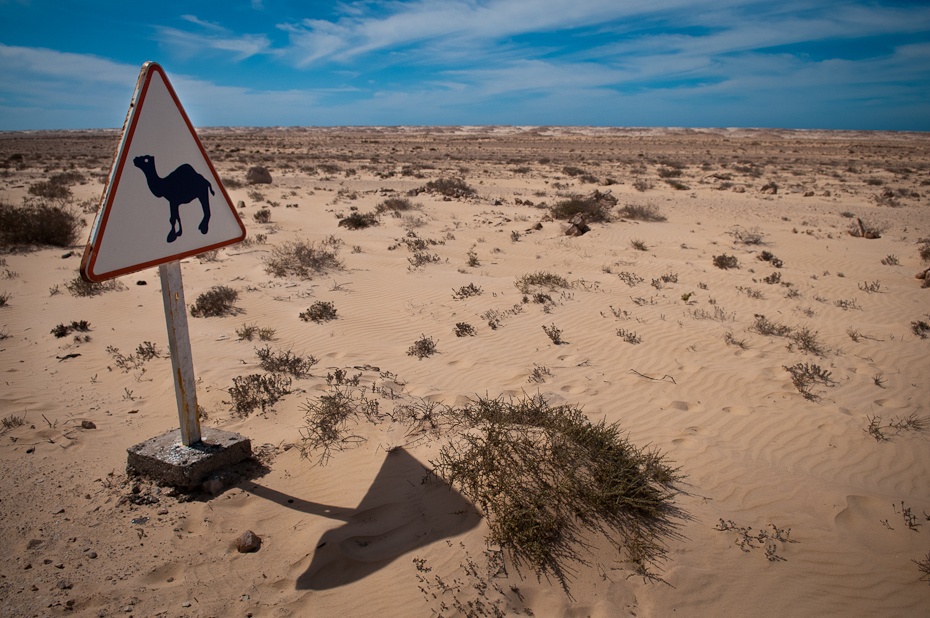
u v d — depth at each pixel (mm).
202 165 4066
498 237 17422
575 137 115688
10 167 39938
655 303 10367
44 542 3557
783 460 5051
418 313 9789
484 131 149750
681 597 3330
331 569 3457
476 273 12891
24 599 3078
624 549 3648
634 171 41000
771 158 56938
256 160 51969
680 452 5070
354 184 32781
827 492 4500
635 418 5809
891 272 13242
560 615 3176
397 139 107062
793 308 10117
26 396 5930
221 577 3342
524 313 9703
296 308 10047
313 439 4949
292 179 35188
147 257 3682
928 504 4438
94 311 9531
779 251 15828
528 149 74750
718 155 61938
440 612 3141
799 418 5883
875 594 3471
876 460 5094
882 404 6250
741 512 4203
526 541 3541
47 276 12094
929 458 5129
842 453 5207
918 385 6762
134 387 6262
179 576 3336
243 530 3764
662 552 3643
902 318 9555
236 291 10680
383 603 3205
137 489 4141
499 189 30844
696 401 6289
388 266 13453
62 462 4562
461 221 20344
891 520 4215
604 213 20453
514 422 4566
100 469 4473
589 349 7988
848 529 4090
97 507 3939
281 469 4516
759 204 25547
